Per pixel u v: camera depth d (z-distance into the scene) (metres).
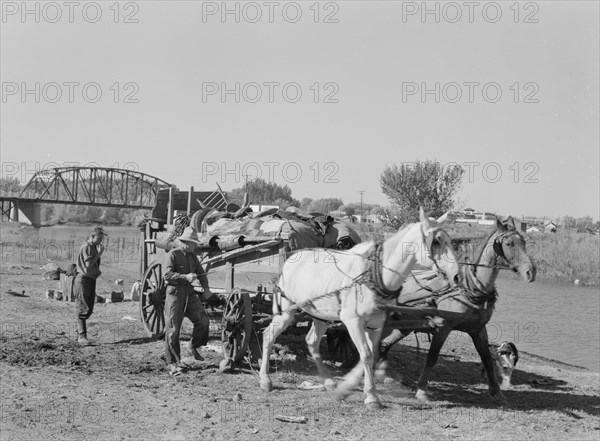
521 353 18.41
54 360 11.69
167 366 11.38
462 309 9.82
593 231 55.16
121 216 100.12
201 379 10.73
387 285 9.18
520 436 8.37
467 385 11.54
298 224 11.64
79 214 103.56
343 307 9.49
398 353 14.52
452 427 8.62
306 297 10.00
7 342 13.13
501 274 48.16
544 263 46.28
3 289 21.91
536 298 34.72
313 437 8.05
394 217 34.41
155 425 8.34
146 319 13.99
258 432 8.18
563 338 22.53
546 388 12.30
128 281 29.47
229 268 12.03
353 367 11.56
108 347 13.07
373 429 8.42
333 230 11.91
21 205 75.19
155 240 14.63
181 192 15.95
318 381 10.77
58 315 17.12
